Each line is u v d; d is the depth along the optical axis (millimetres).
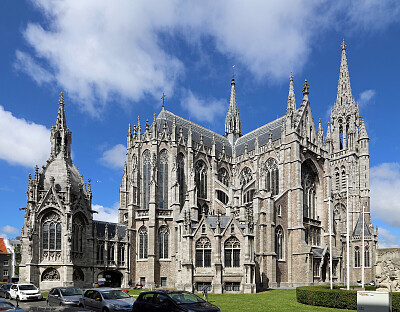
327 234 91625
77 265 70750
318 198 95125
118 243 79500
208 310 25141
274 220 81688
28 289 50594
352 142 133375
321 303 42031
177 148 90625
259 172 95688
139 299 28703
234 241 66250
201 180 96375
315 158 94875
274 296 56094
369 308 29094
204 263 66375
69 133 81000
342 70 147625
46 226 69000
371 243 104688
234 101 120625
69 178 72688
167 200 87625
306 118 96312
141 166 89625
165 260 80688
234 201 83688
